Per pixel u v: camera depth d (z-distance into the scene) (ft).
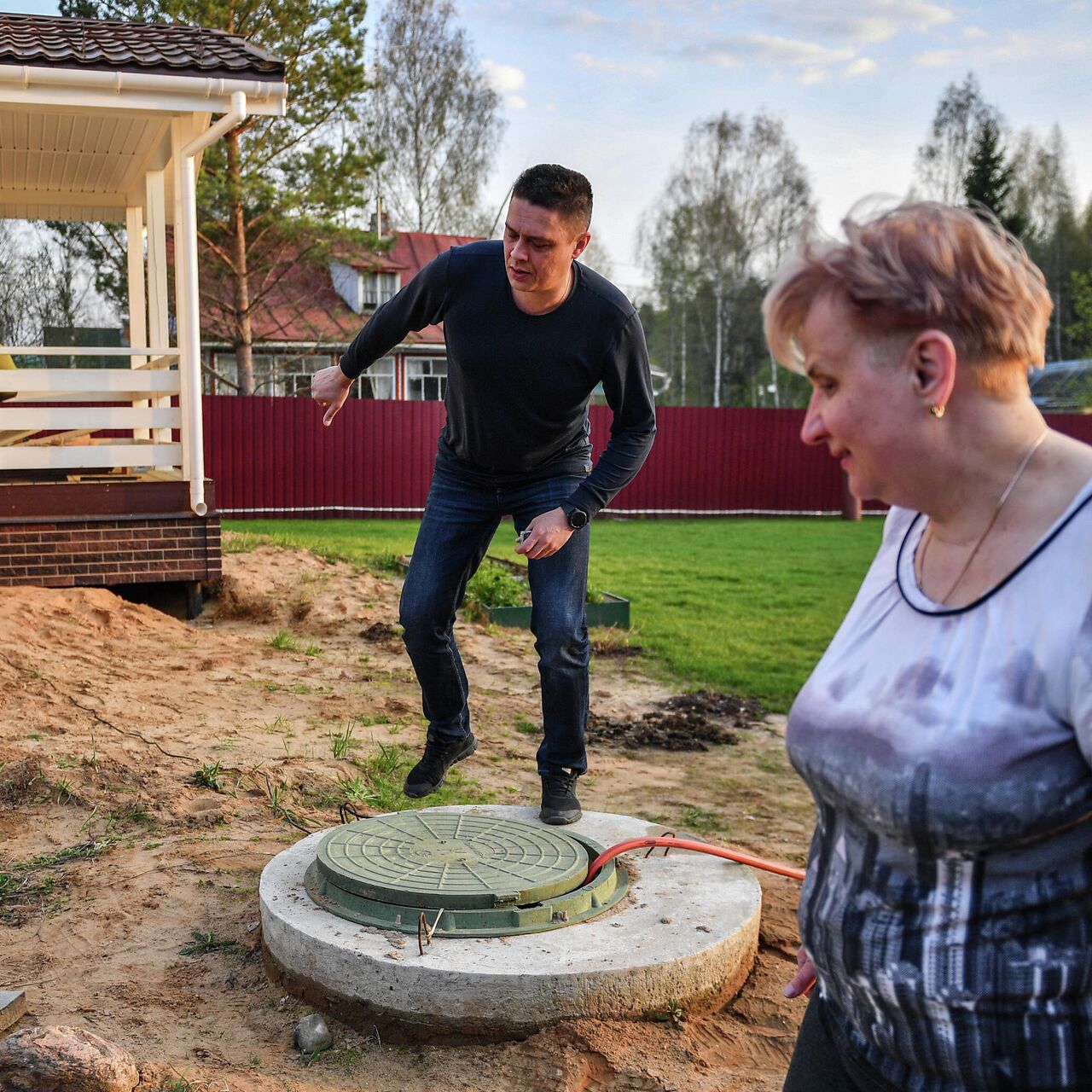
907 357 4.38
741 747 21.29
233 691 21.22
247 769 16.34
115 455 29.78
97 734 17.51
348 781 16.43
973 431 4.44
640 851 12.33
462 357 11.83
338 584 33.14
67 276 91.50
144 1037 9.49
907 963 4.54
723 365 171.53
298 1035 9.41
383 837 11.78
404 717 20.56
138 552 29.50
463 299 11.72
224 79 28.48
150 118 30.73
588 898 10.73
